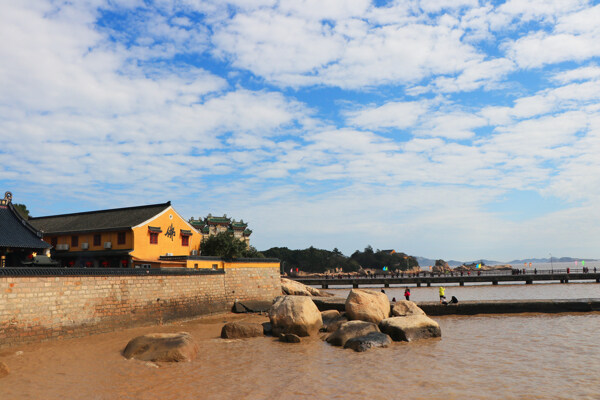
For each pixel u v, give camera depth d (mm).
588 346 22625
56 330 23688
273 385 16328
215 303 38375
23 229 34969
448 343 24422
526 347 22797
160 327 30484
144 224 42375
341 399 14547
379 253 192375
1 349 20906
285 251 169625
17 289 21891
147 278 30828
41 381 16672
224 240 53312
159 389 15812
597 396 14367
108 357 20719
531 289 68250
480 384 16000
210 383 16625
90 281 26109
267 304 42000
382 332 26359
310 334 27281
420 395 14805
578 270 139625
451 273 96625
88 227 45156
